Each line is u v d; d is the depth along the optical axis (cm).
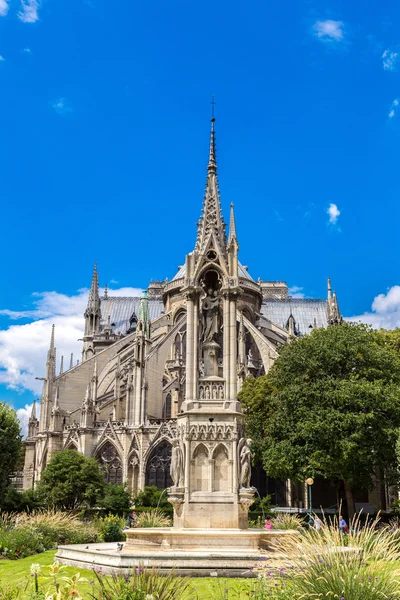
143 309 10444
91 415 9594
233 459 2598
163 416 10144
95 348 15400
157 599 1353
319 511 6812
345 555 1488
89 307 16075
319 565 1423
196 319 2855
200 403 2706
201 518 2530
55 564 1316
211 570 2059
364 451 5234
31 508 6738
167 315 12394
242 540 2350
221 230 2981
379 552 1455
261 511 6384
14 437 6912
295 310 16288
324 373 5716
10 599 1498
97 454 9331
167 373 10494
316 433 5369
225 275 2889
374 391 5331
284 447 5591
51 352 10931
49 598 1197
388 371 5788
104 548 2595
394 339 6925
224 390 2747
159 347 10375
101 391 11238
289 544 1723
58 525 3662
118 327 16712
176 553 2148
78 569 2283
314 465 5303
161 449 9100
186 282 2892
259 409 6856
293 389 5700
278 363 6203
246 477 2595
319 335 6125
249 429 6712
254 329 10756
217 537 2358
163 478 8981
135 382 9438
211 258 2923
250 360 10156
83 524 4138
